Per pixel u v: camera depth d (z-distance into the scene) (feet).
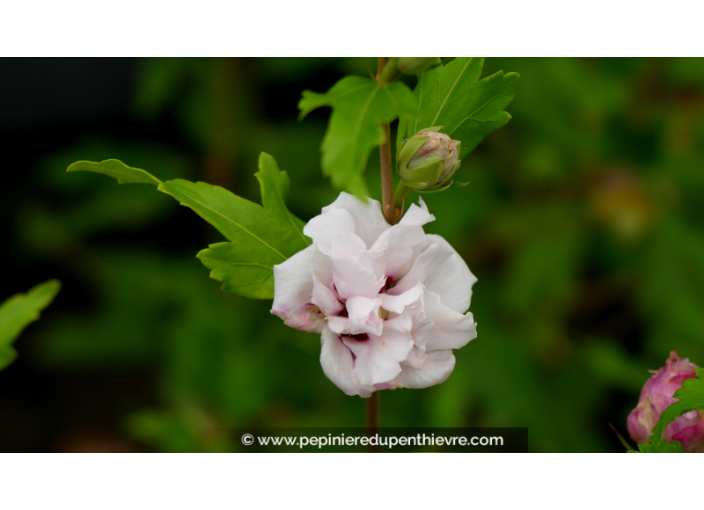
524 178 3.57
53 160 3.98
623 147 3.53
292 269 2.04
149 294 3.86
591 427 3.36
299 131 3.86
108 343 3.90
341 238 2.03
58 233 4.01
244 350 3.17
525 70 3.31
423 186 2.07
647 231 3.42
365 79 2.02
